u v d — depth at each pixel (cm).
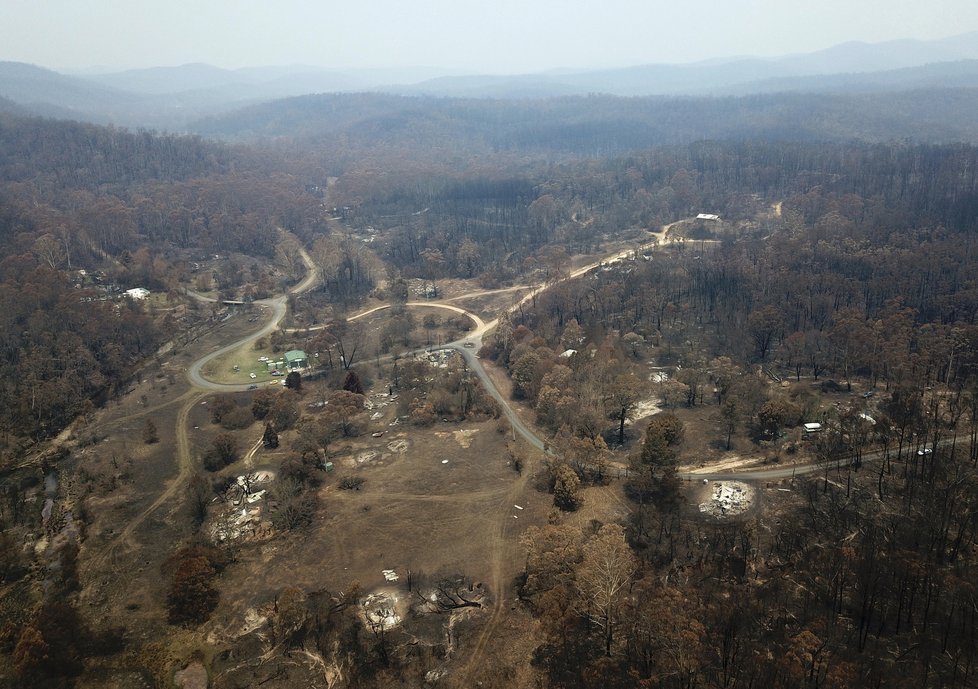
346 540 14662
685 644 9769
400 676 10850
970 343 19850
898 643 10081
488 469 17488
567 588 11669
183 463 18562
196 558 13200
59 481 17938
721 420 18575
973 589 10500
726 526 13750
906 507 13788
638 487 15562
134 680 11281
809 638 9738
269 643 11862
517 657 11081
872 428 16762
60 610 12088
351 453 18725
